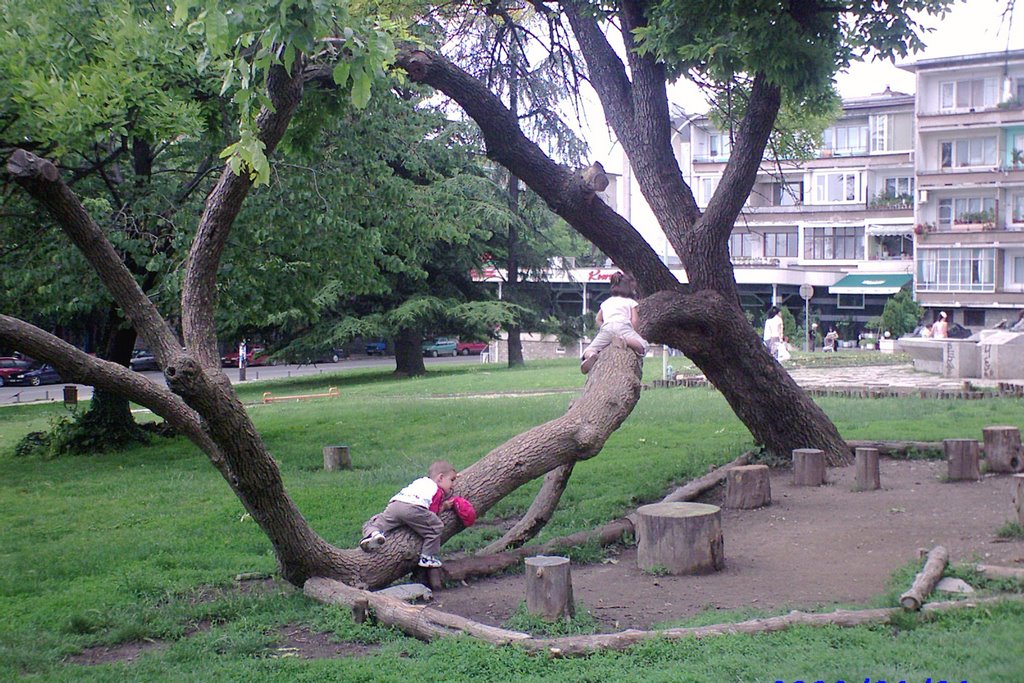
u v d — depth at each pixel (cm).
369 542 734
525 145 1163
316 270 1727
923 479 1131
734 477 1034
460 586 776
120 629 666
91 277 1533
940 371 2758
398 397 2606
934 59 5056
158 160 1722
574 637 584
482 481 823
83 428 1734
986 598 632
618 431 1630
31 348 610
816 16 1052
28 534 1013
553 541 862
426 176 2988
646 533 801
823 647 559
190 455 1622
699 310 1194
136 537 969
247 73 604
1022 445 1204
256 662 586
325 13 622
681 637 584
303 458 1499
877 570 770
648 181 1254
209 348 693
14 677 573
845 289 5428
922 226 5244
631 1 1216
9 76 1135
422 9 1320
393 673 548
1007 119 4944
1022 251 5062
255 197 1559
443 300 3566
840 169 5794
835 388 2172
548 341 5084
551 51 1391
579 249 4572
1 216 1405
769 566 803
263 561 854
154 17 1332
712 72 1078
